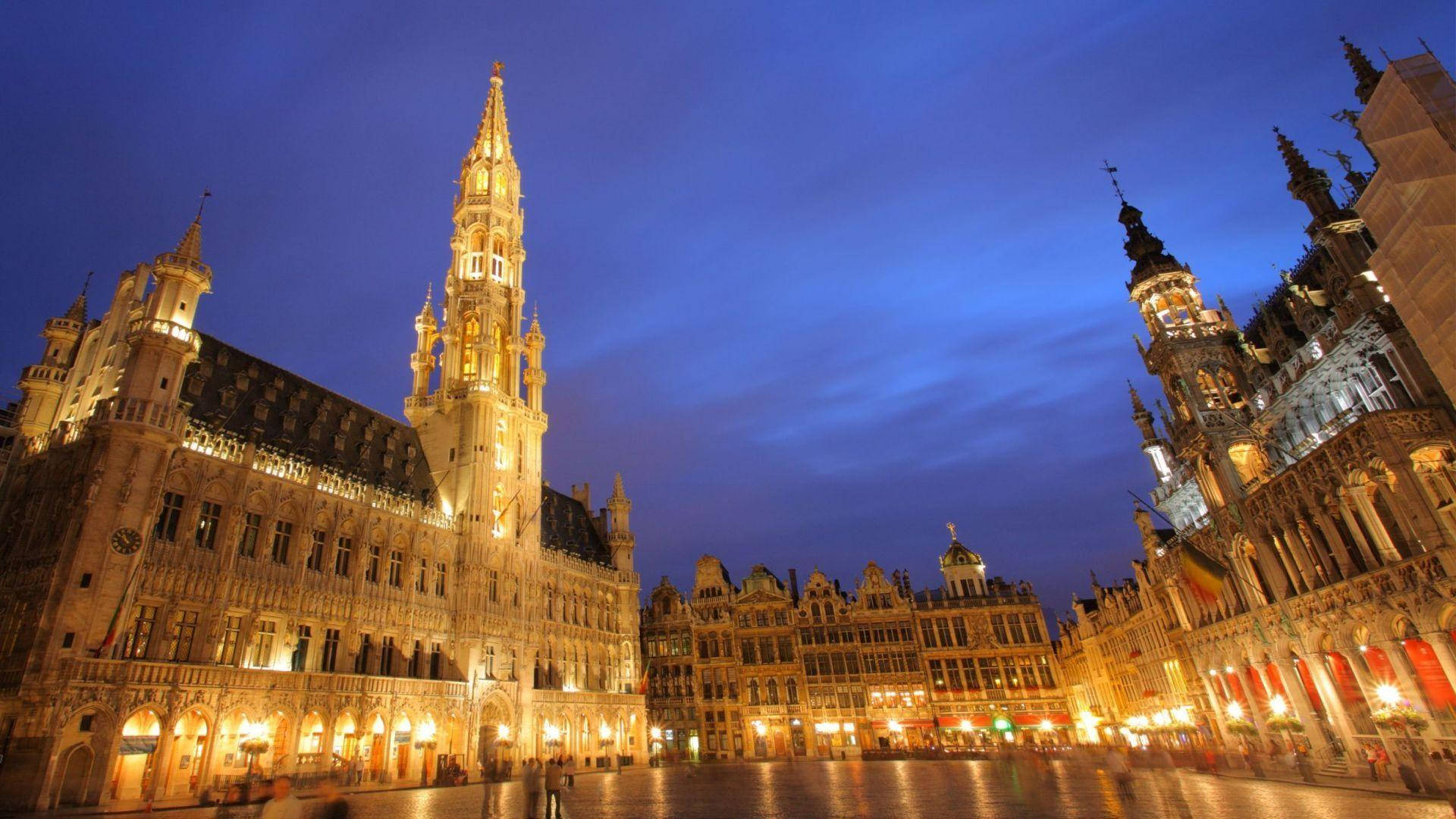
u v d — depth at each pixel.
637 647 86.75
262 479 49.41
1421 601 32.31
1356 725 37.72
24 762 34.53
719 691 88.44
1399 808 23.36
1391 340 35.12
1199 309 52.41
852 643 89.62
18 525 43.50
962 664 88.50
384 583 56.62
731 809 28.91
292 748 45.47
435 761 55.84
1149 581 66.12
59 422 49.47
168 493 44.12
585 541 91.06
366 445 64.50
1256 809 24.44
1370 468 34.31
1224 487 46.72
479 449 69.25
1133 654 71.81
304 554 50.53
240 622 45.84
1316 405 42.00
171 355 44.94
